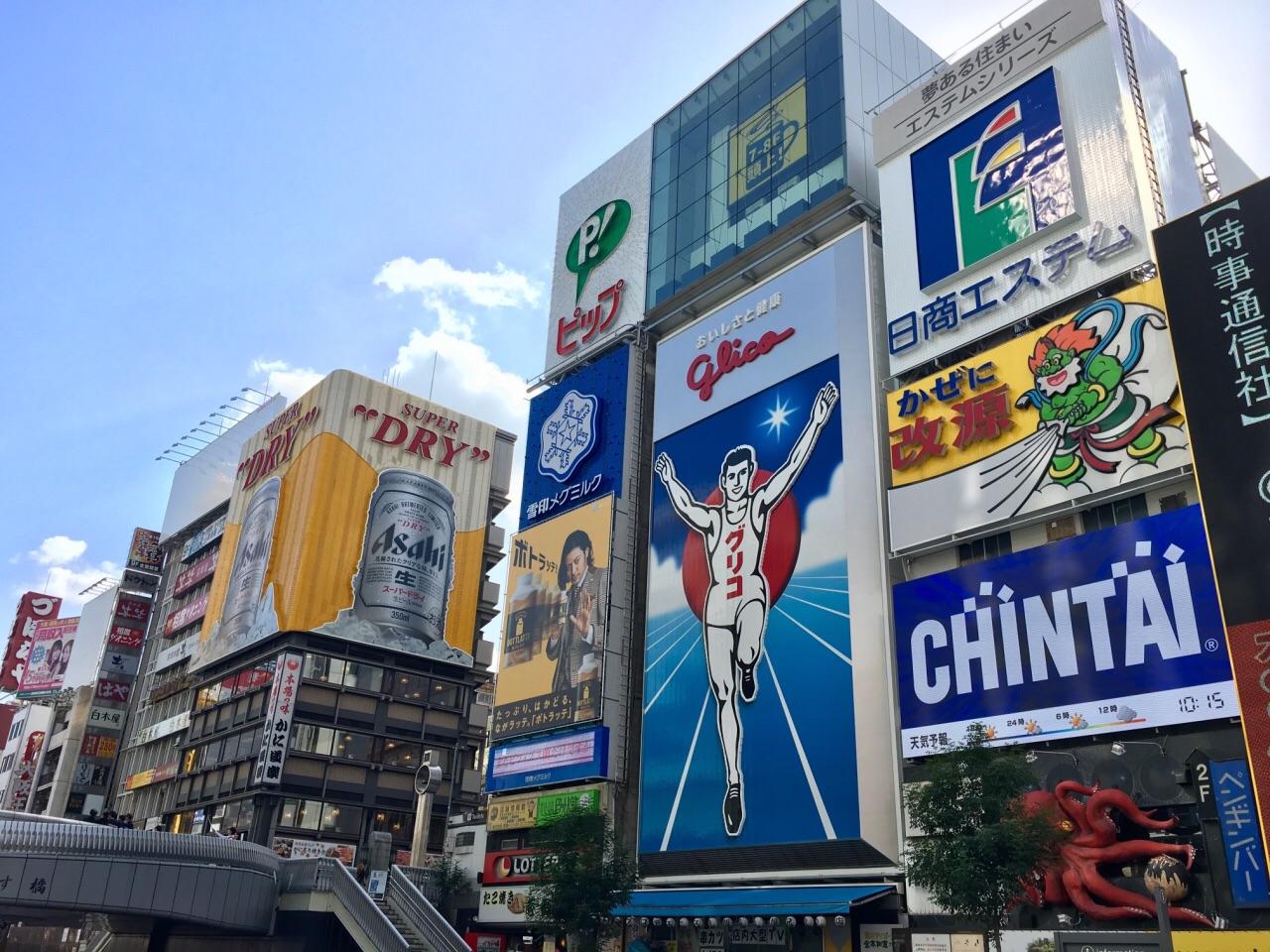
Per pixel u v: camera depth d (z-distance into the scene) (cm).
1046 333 3716
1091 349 3547
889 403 4212
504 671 5875
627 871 3903
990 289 4044
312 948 4162
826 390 4575
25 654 12912
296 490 8656
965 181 4297
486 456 9619
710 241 5831
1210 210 3319
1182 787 2878
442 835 8125
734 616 4600
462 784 8406
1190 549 3059
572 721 5262
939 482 3891
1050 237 3922
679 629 4888
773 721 4234
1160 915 1848
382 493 8725
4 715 14438
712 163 6031
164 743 9662
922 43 5850
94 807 10306
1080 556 3325
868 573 4075
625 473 5700
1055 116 4034
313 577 8094
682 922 4156
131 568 11588
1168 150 4106
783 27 5800
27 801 11475
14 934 6688
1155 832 2938
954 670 3569
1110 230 3719
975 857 2616
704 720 4566
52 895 3653
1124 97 3878
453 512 9144
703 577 4850
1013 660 3406
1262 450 2958
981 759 2767
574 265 6862
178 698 9662
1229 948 2662
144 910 3853
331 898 4272
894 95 5491
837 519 4278
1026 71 4216
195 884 4031
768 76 5797
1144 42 4284
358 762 7912
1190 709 2922
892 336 4350
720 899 4028
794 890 3866
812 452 4519
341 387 8831
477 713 8794
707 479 5028
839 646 4075
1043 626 3356
